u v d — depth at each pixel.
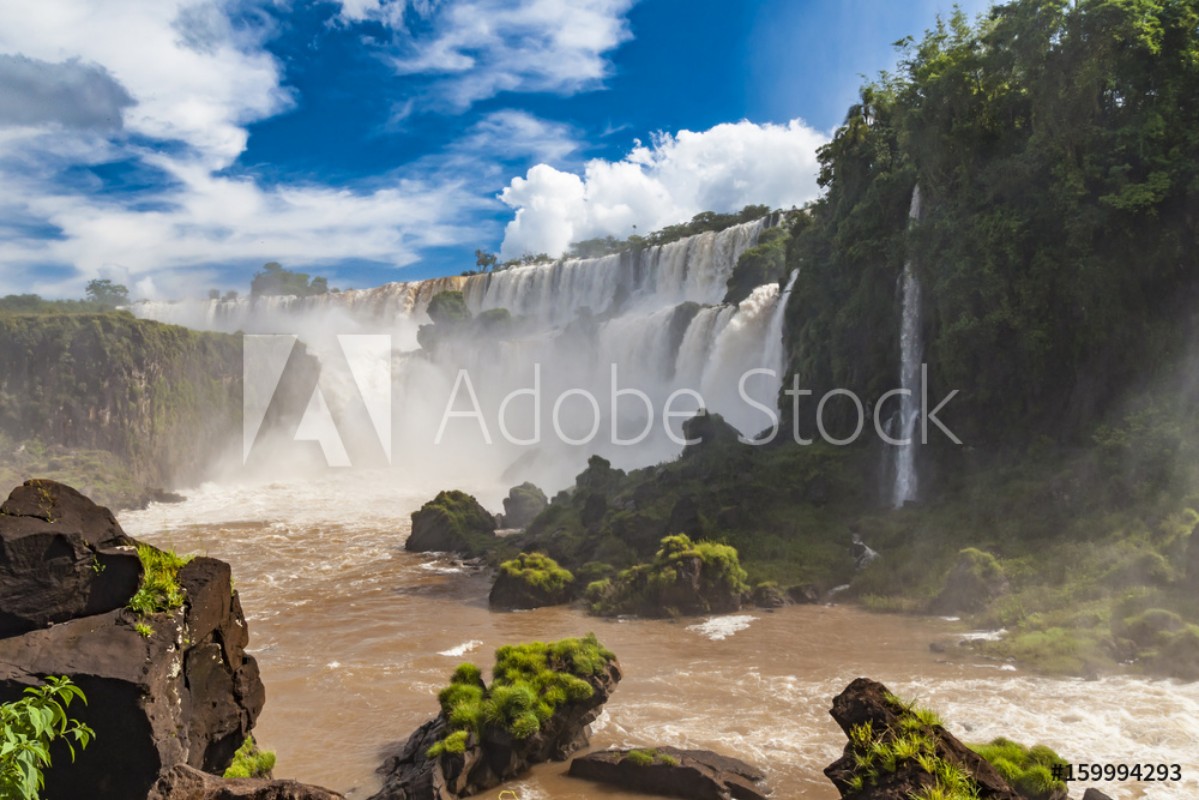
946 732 9.00
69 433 60.91
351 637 25.66
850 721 9.33
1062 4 29.53
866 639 23.36
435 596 31.44
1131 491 26.12
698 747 16.16
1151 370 28.64
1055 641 20.67
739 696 19.05
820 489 35.41
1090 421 30.14
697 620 26.47
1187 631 19.11
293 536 45.97
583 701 16.12
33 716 6.34
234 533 47.06
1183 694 17.52
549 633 25.59
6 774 6.17
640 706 18.53
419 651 23.86
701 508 33.50
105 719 8.90
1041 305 31.11
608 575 30.55
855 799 8.56
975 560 25.67
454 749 14.40
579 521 36.69
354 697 19.83
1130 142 29.03
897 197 39.03
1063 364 31.36
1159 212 28.75
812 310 44.03
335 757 16.41
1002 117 34.00
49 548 9.58
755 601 28.11
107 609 9.73
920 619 25.22
